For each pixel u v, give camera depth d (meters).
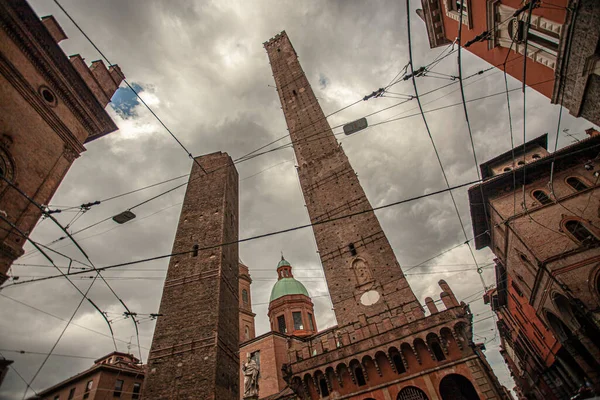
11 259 14.72
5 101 15.77
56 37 19.27
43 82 18.19
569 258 22.34
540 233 24.30
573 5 11.30
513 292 39.72
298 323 61.91
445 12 20.83
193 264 32.28
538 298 26.95
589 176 24.64
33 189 16.52
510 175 27.25
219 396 23.83
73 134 19.75
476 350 24.73
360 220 37.06
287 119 54.41
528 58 14.69
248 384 27.77
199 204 38.88
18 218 15.43
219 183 40.91
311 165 45.75
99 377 29.66
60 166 18.48
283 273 76.88
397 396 24.12
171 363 25.56
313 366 27.98
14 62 16.47
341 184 41.62
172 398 23.62
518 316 42.56
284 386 44.72
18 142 16.08
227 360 27.25
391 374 25.31
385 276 31.78
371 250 34.25
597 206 23.06
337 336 30.25
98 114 21.73
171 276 31.81
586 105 12.73
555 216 24.28
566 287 21.62
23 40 16.95
